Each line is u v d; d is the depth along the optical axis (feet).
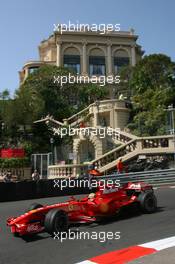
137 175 72.64
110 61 266.77
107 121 130.93
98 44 267.80
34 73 168.45
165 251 24.12
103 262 22.98
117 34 270.67
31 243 29.07
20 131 122.72
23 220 30.35
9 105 120.78
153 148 90.48
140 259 22.67
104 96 176.96
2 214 43.75
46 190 64.39
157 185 70.85
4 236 31.86
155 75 163.53
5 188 60.95
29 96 126.72
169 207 40.81
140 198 37.76
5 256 25.98
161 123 113.09
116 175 71.51
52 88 164.45
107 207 34.88
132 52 272.51
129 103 139.33
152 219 34.88
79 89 171.53
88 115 131.23
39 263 23.90
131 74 184.34
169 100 133.08
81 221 33.30
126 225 33.14
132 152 91.91
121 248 25.90
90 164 89.56
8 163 102.37
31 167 102.32
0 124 122.01
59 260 24.22
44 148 120.06
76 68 262.26
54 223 29.94
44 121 124.88
